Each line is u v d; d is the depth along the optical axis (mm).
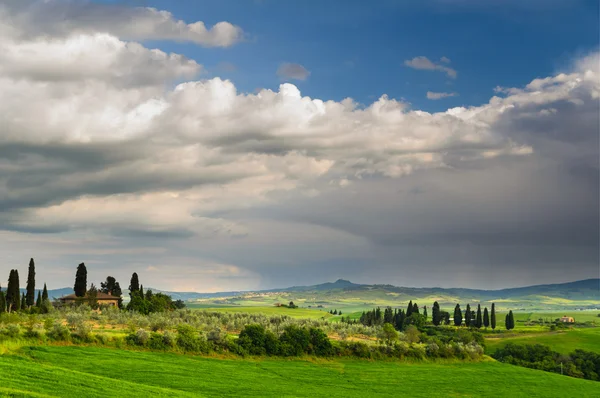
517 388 128750
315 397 97312
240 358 125188
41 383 72812
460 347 162125
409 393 112188
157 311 191500
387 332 159750
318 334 140250
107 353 107125
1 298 152125
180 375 99812
